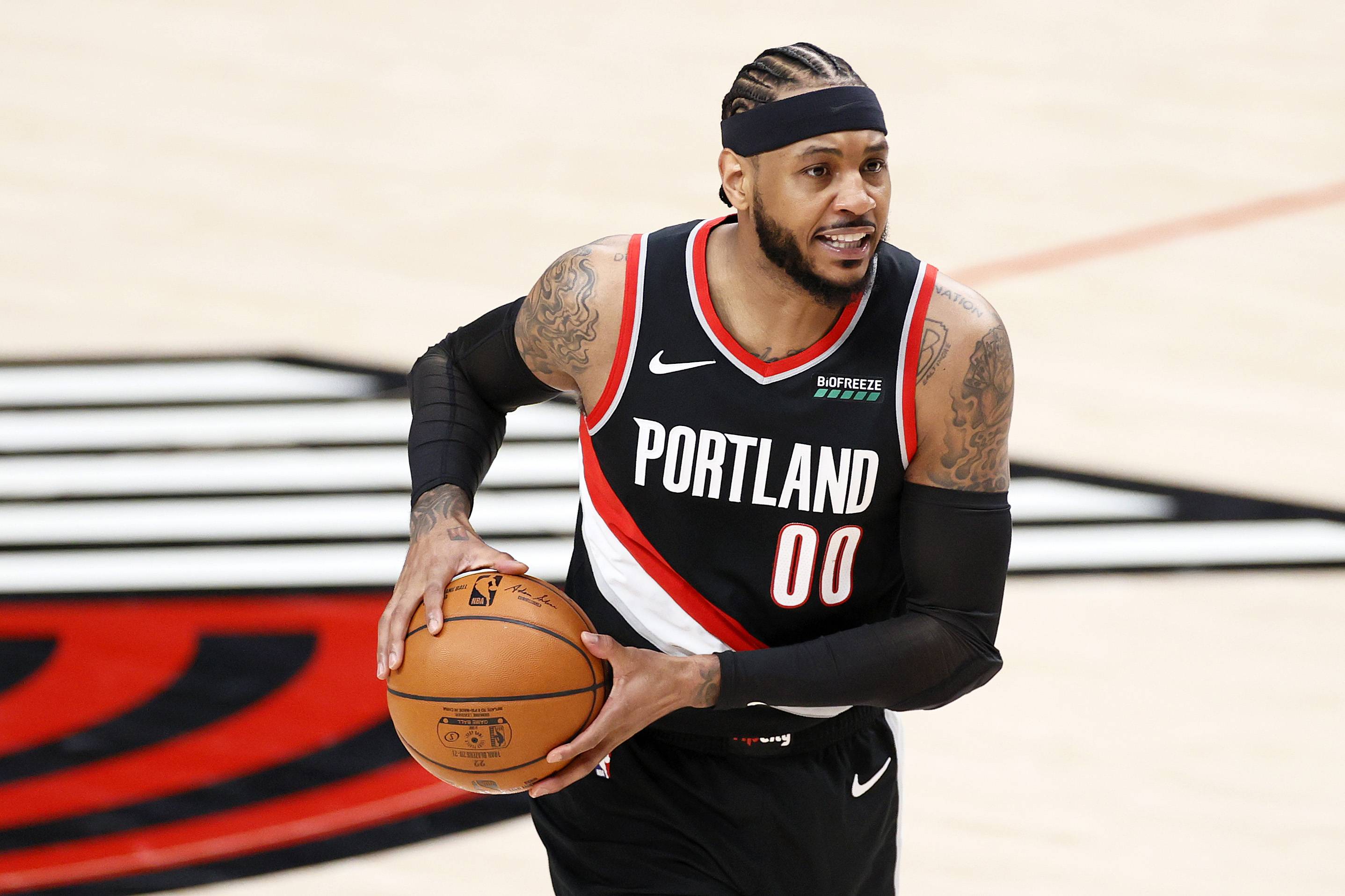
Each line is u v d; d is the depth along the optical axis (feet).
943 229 92.58
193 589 55.98
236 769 46.29
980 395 25.68
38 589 55.88
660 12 129.18
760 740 28.73
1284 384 75.36
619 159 101.45
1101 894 42.57
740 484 26.58
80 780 45.55
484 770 26.43
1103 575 58.54
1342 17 132.16
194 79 113.19
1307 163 103.96
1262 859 44.11
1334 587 57.88
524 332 28.22
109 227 90.53
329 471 64.28
